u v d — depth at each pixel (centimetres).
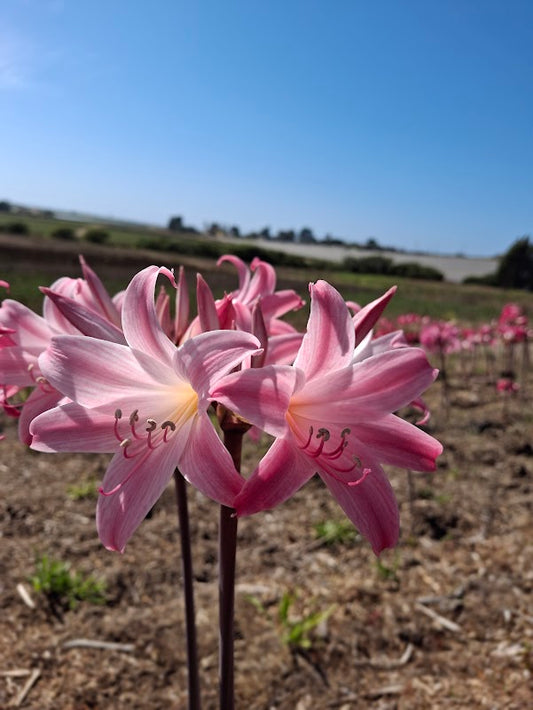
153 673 321
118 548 148
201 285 156
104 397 157
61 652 331
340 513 496
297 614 367
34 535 451
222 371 139
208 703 306
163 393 167
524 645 346
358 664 333
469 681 324
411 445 153
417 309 1892
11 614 357
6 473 551
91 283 184
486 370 1091
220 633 174
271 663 329
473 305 2278
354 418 154
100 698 305
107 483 153
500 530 475
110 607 372
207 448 145
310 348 151
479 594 390
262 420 134
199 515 484
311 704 308
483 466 609
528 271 3938
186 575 210
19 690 306
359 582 401
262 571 416
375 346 190
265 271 198
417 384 152
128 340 156
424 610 373
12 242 2038
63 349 152
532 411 811
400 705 308
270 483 139
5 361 185
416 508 497
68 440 154
